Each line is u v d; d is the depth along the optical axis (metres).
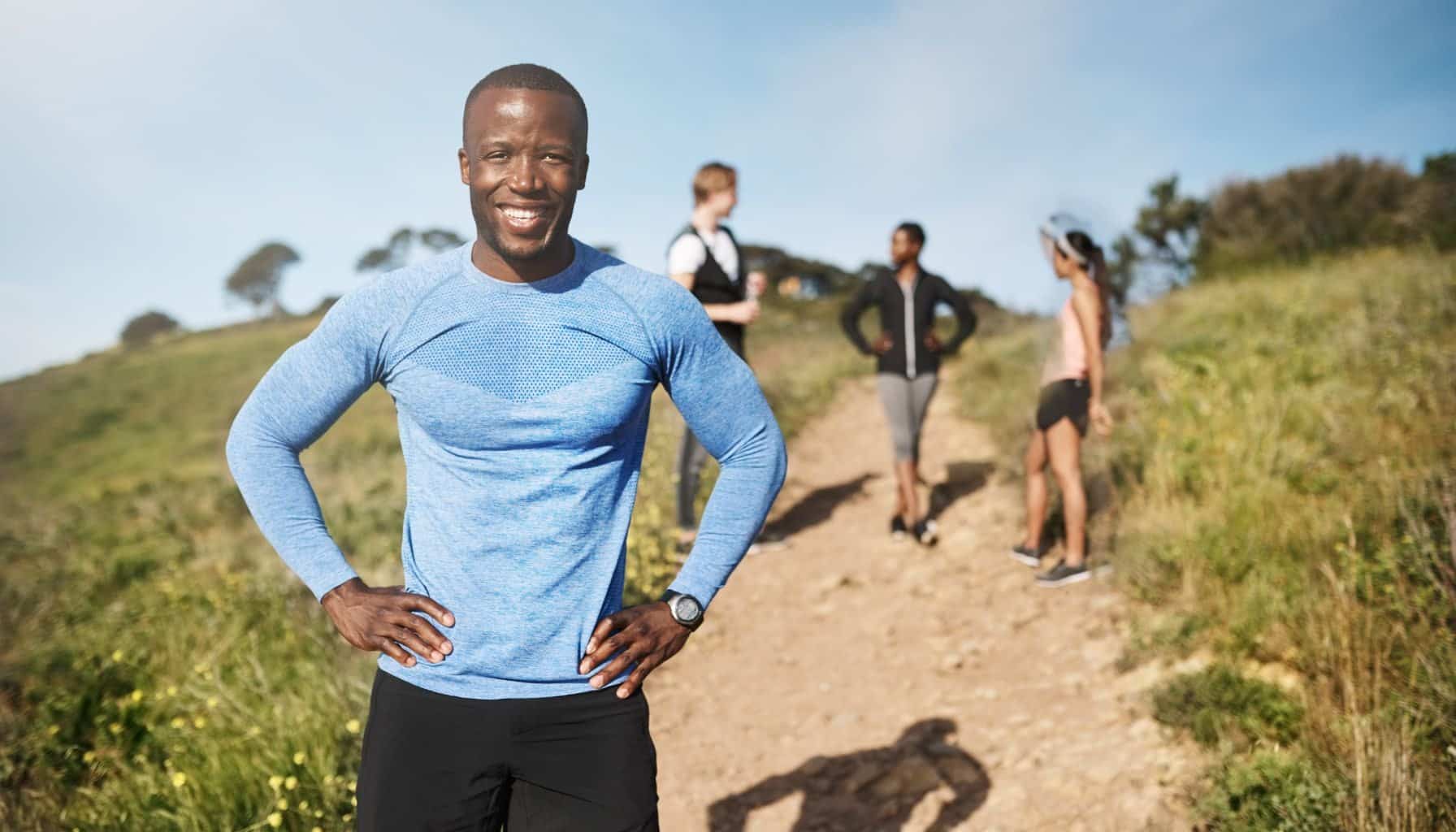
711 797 3.54
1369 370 6.63
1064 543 5.70
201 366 44.59
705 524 1.84
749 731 4.01
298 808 3.15
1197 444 5.68
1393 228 14.98
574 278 1.71
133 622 5.50
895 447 6.09
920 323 5.97
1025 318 14.43
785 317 32.06
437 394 1.66
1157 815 2.99
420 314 1.66
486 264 1.69
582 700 1.71
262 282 94.94
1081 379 5.00
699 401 1.82
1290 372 6.91
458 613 1.67
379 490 9.19
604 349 1.69
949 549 5.92
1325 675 3.42
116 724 4.06
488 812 1.73
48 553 8.26
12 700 4.48
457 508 1.69
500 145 1.59
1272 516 4.70
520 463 1.68
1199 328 9.59
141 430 30.58
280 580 5.79
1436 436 5.12
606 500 1.74
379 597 1.65
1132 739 3.47
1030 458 5.41
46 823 3.32
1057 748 3.54
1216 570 4.46
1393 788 2.64
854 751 3.76
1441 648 3.30
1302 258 15.80
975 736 3.75
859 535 6.47
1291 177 16.70
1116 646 4.25
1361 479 4.90
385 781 1.70
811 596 5.46
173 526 8.91
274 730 3.62
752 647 4.87
